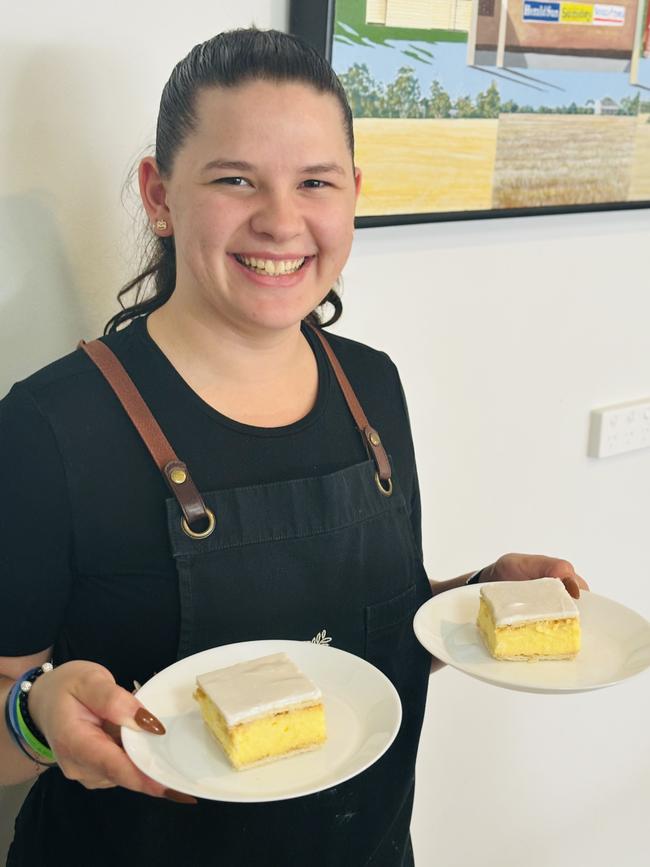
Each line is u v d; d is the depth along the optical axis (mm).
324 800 1047
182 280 1002
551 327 1661
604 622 1086
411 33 1307
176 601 980
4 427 947
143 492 968
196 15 1235
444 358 1548
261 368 1039
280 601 1010
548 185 1521
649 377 1840
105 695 816
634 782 2062
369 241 1407
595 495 1827
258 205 933
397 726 853
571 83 1489
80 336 1251
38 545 938
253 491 995
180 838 1010
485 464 1654
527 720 1834
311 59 962
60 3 1136
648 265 1759
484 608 1053
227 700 849
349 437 1100
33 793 1135
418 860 1769
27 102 1140
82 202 1208
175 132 965
